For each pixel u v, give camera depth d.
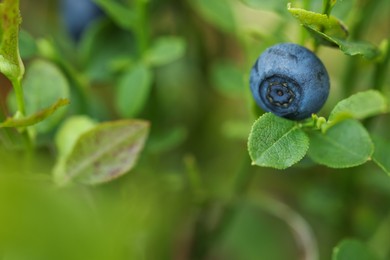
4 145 0.13
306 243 0.16
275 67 0.12
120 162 0.13
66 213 0.09
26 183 0.09
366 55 0.13
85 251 0.09
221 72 0.17
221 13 0.16
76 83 0.16
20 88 0.13
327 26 0.12
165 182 0.16
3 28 0.12
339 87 0.17
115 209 0.13
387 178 0.17
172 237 0.16
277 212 0.17
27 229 0.09
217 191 0.16
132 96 0.16
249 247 0.17
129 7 0.17
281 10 0.14
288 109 0.12
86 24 0.17
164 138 0.16
